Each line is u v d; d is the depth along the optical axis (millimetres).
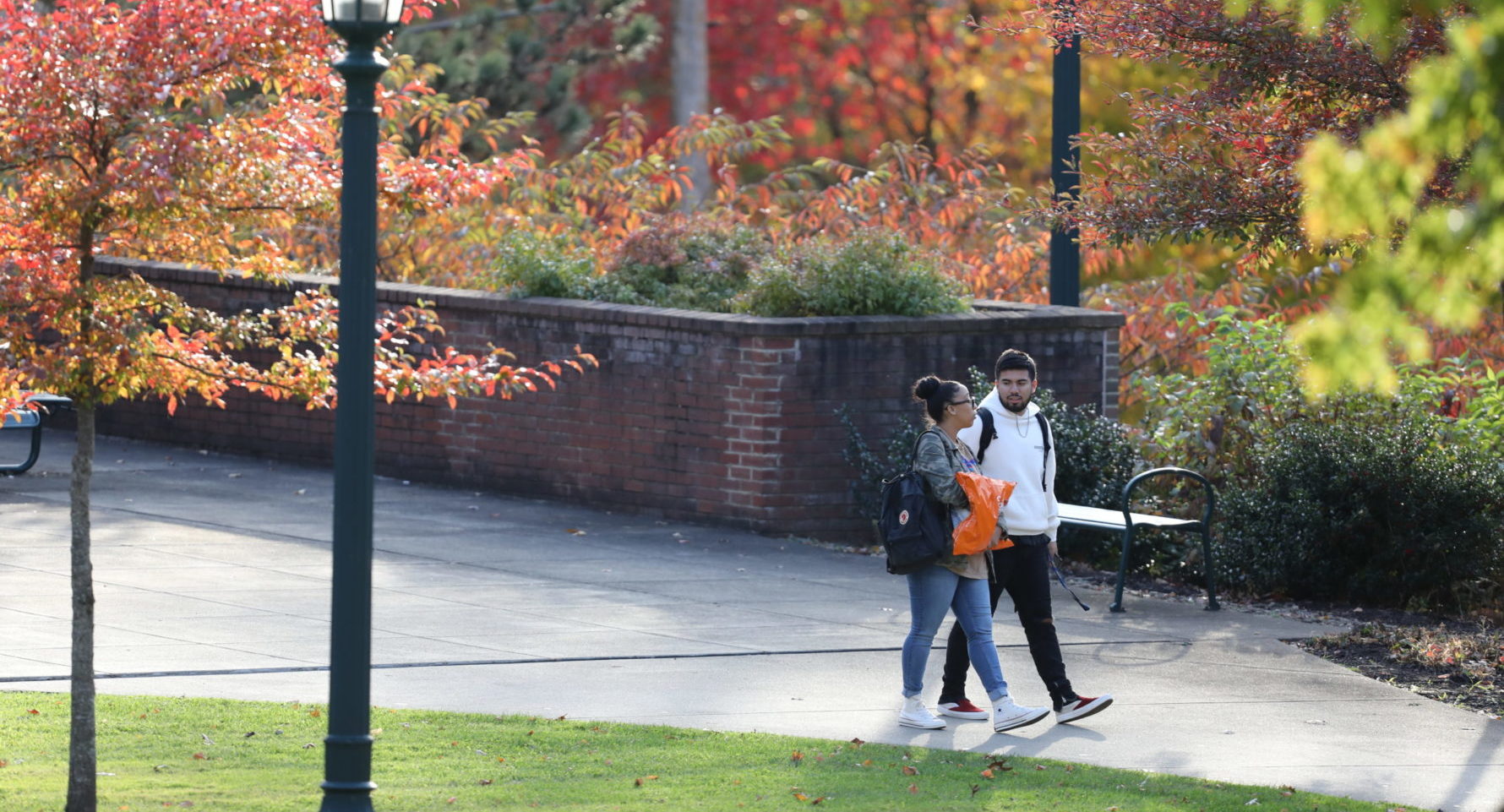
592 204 85812
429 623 39406
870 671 35750
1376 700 34469
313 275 67250
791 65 127312
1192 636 40594
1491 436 49656
